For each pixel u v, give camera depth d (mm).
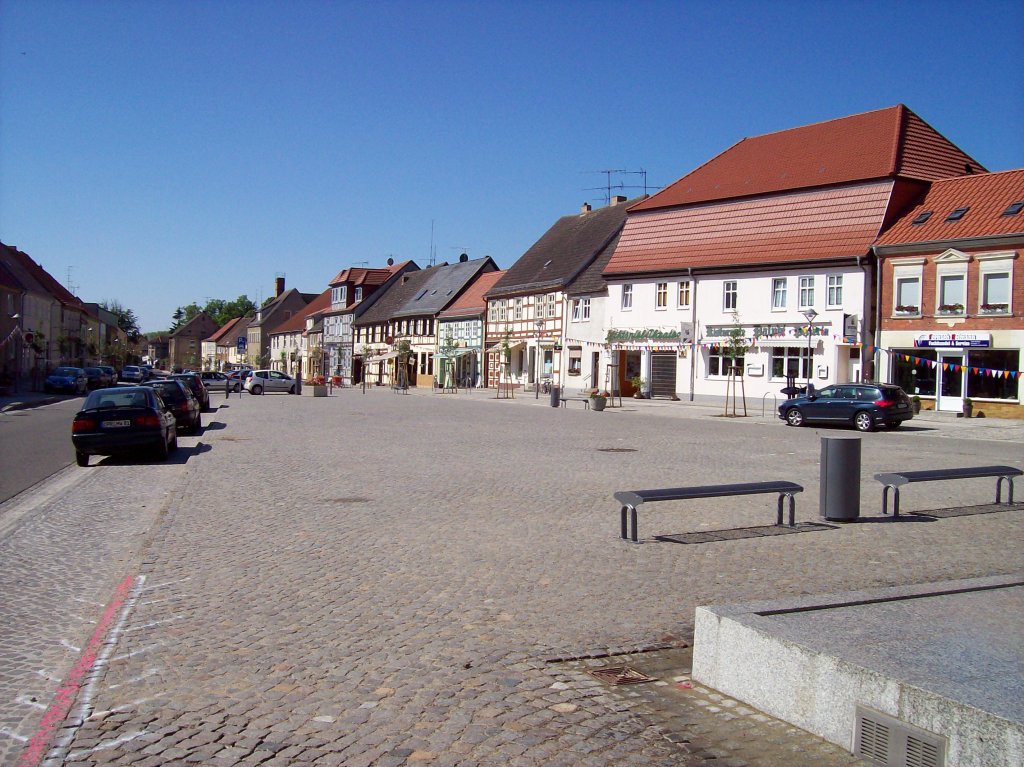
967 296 35156
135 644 6117
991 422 32469
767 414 37688
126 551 9477
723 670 5328
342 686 5344
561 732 4715
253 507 11938
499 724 4809
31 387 58219
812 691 4754
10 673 5633
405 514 11430
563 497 13039
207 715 4902
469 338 68625
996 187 36750
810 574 8359
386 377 83562
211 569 8359
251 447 20719
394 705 5055
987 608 5848
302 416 32875
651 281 47812
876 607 5840
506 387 53250
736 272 43562
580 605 7234
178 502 12359
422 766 4312
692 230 46969
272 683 5391
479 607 7133
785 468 17078
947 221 36594
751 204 44625
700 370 45312
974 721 3969
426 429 26375
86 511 12141
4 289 63906
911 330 36875
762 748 4562
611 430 26922
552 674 5602
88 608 7195
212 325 181625
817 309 40188
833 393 30156
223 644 6125
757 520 11328
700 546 9633
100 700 5113
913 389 37188
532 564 8672
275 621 6676
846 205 40344
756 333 42562
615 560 8906
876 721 4395
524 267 63562
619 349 49094
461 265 77812
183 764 4316
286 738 4609
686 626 6691
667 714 4992
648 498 9773
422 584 7840
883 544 9836
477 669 5668
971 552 9430
